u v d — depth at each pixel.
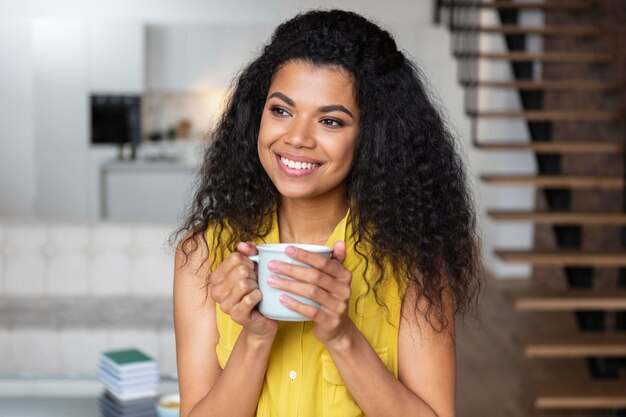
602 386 4.63
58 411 2.47
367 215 1.40
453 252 1.44
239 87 1.49
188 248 1.49
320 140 1.33
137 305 4.25
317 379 1.41
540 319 7.02
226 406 1.35
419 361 1.42
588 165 7.06
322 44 1.33
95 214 9.74
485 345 6.20
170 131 10.30
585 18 7.36
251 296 1.23
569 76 7.63
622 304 4.78
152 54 10.10
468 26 7.39
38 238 4.32
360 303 1.42
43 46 9.59
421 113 1.42
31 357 3.78
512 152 8.35
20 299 4.27
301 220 1.45
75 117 9.68
